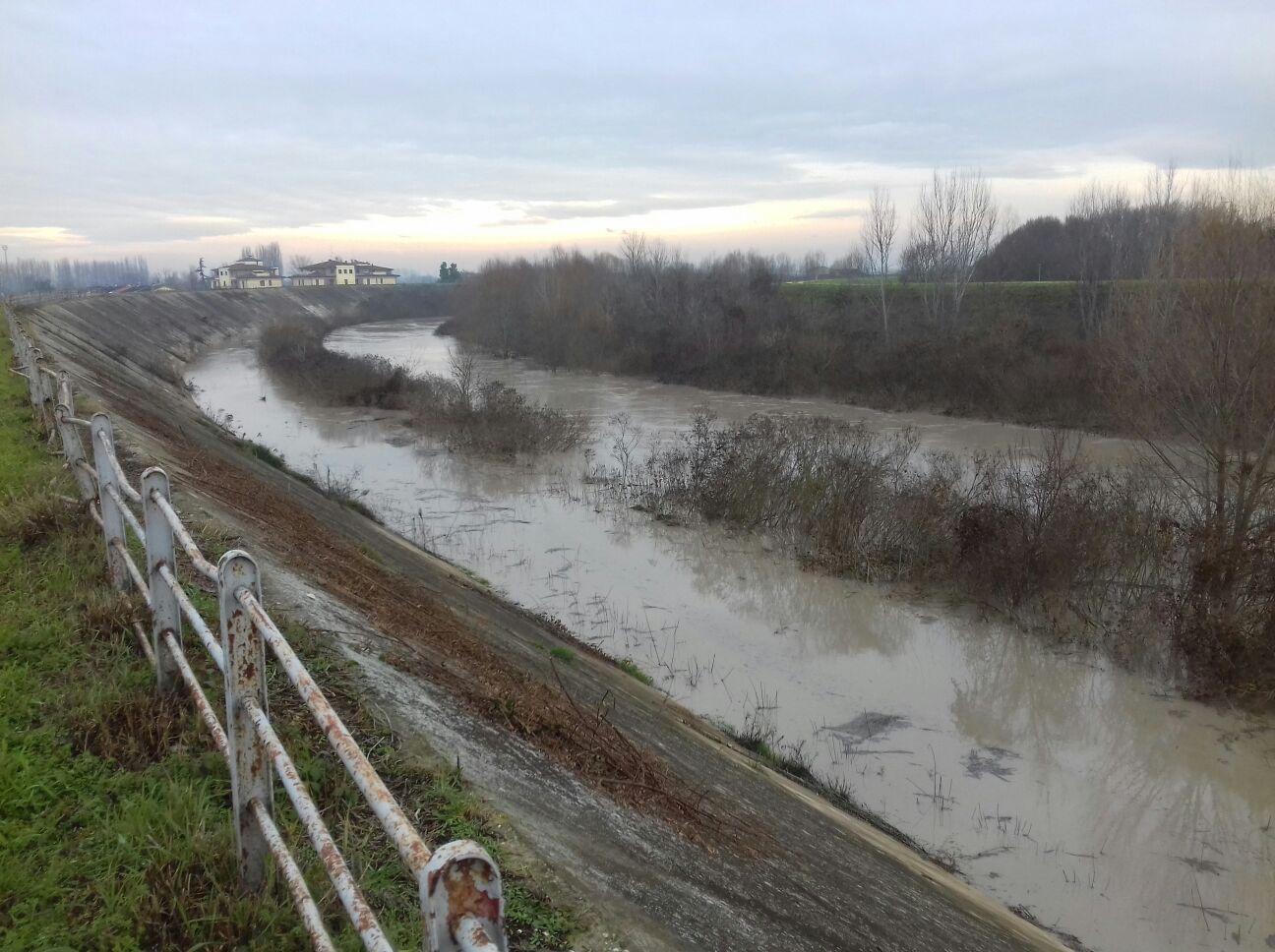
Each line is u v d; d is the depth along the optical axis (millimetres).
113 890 3074
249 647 2822
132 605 5137
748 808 6500
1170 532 13492
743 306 47062
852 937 4949
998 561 14367
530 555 16469
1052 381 31875
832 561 15969
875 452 22938
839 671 12156
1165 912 7594
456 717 5418
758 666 12211
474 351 57000
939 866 7930
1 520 6566
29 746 3865
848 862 6379
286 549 8500
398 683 5512
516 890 3646
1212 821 8914
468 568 15562
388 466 23766
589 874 4051
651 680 11555
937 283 43125
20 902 3004
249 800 2957
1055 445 21844
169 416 18656
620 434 28578
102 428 5375
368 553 10930
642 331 48312
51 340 21062
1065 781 9586
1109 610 13703
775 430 23250
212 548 7145
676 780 6312
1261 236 13391
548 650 9742
